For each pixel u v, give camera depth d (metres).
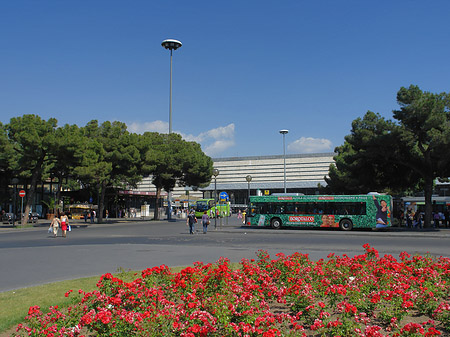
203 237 27.23
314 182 93.94
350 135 35.69
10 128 38.94
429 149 32.16
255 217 36.66
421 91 31.83
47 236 27.92
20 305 7.88
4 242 23.16
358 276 8.44
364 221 33.41
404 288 7.43
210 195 94.50
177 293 7.59
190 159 54.03
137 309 6.43
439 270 9.41
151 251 17.92
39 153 36.12
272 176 105.56
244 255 16.27
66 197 60.84
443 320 5.98
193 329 5.06
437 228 34.44
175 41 50.44
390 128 31.89
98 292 6.78
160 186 55.50
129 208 64.50
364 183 38.88
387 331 5.87
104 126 46.53
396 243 22.62
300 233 31.50
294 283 7.99
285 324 6.25
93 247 19.92
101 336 5.29
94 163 42.28
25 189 51.84
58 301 8.17
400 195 67.19
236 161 109.69
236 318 5.95
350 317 6.15
